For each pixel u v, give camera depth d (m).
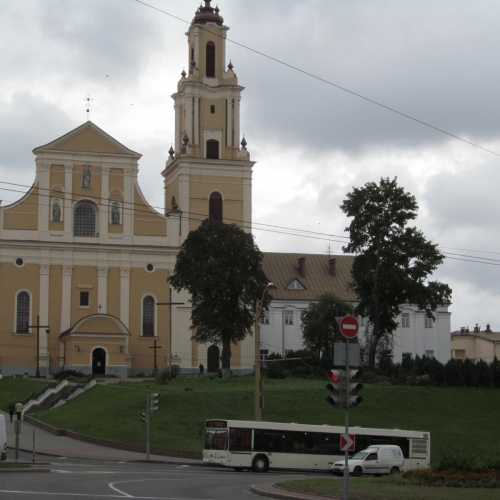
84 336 116.56
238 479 46.53
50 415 82.75
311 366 101.69
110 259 120.94
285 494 36.75
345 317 33.53
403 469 57.41
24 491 35.75
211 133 126.06
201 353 121.81
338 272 146.50
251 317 100.12
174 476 47.19
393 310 103.50
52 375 115.44
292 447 59.31
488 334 164.88
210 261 99.12
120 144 122.06
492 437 80.25
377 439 61.00
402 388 89.12
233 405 81.44
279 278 143.38
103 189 121.56
